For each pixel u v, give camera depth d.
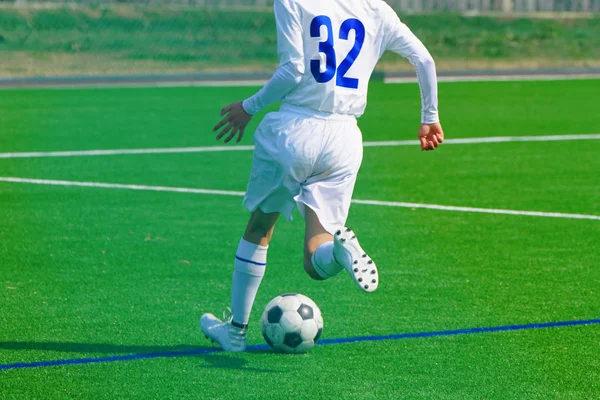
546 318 19.78
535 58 100.88
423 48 16.89
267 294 21.55
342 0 16.23
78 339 18.25
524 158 42.53
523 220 29.83
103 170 38.50
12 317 19.62
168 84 76.50
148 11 97.88
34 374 16.31
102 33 93.00
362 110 16.77
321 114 16.27
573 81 83.00
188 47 92.75
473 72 89.81
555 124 54.56
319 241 16.05
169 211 30.80
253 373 16.42
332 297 21.31
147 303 20.77
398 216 30.41
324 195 16.30
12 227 28.19
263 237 17.28
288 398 15.30
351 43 16.25
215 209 31.17
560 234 27.91
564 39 107.19
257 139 16.67
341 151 16.27
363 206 32.06
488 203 32.59
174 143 46.25
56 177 36.84
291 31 15.71
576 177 37.81
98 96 67.62
